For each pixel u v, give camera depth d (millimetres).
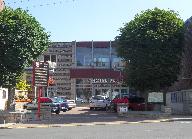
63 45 79688
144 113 36594
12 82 32469
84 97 75500
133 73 40906
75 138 20016
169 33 40156
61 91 77062
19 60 31812
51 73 75188
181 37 40875
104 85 73812
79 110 51688
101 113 44781
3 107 41406
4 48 31688
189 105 41688
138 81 41344
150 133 21969
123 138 19688
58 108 43281
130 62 41031
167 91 46188
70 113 44594
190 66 42906
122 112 38219
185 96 42438
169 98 45938
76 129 25406
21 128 26750
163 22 40375
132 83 41875
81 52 77625
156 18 40469
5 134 22469
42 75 33594
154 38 39625
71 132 23297
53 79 76312
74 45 78000
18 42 31766
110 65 75312
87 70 73688
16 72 32219
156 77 40312
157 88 41344
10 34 31656
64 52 79438
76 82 76188
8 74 31984
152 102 44094
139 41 40125
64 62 79375
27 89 56312
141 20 40750
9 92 37875
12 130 25250
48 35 33812
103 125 28781
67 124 29422
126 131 23359
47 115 34688
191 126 26203
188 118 33656
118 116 38406
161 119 33500
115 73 71562
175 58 40375
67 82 77062
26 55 32062
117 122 31172
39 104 33812
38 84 33312
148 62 39875
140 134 21516
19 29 31859
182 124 28109
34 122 30969
